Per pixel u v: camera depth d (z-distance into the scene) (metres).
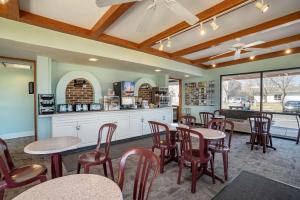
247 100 5.93
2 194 1.61
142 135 5.14
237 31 3.29
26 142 4.55
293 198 1.00
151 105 5.69
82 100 4.57
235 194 1.04
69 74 4.27
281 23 2.73
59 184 1.11
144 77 6.07
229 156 3.53
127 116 4.77
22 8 2.40
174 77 7.24
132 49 4.09
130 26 3.05
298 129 4.70
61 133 3.57
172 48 4.43
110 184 1.12
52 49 3.00
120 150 3.98
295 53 4.74
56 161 2.11
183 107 7.90
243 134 5.57
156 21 2.87
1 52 3.31
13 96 5.06
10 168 1.91
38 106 3.45
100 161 2.19
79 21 2.83
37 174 1.79
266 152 3.78
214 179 2.49
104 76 5.03
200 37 3.63
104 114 4.27
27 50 3.08
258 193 1.05
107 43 3.62
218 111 6.37
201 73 6.73
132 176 2.64
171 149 3.17
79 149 3.85
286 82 5.06
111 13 2.40
